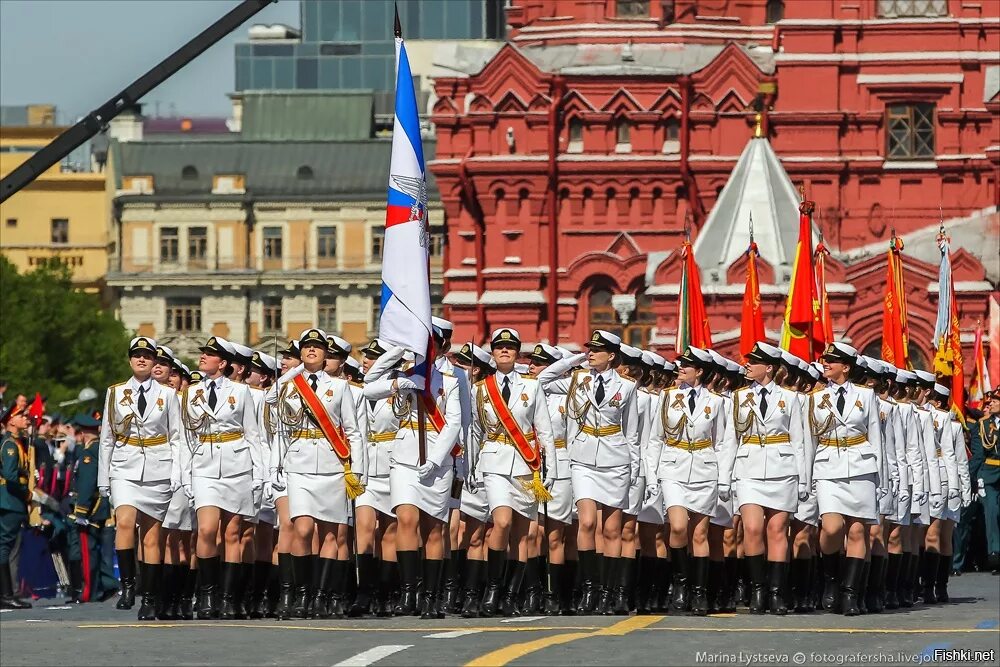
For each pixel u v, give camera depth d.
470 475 46.59
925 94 136.50
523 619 44.50
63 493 64.75
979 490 72.81
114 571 62.53
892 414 50.66
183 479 46.50
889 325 73.00
